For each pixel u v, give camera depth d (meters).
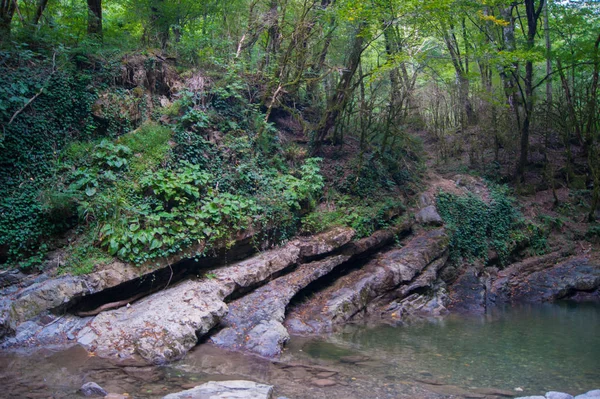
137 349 7.46
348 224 12.84
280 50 15.12
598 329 10.41
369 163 15.30
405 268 12.52
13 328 7.75
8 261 9.02
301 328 9.70
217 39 14.82
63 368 6.75
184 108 12.47
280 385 6.41
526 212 17.53
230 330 8.68
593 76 19.00
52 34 11.98
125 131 11.89
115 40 13.47
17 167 9.89
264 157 13.24
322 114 15.60
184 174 10.88
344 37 15.11
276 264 10.84
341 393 6.17
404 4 12.56
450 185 17.12
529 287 14.70
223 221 10.66
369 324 10.70
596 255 15.91
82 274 8.75
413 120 17.94
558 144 20.86
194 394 5.57
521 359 8.05
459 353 8.40
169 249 9.56
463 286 13.92
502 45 18.17
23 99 9.99
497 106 19.14
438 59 18.89
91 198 9.97
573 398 5.86
